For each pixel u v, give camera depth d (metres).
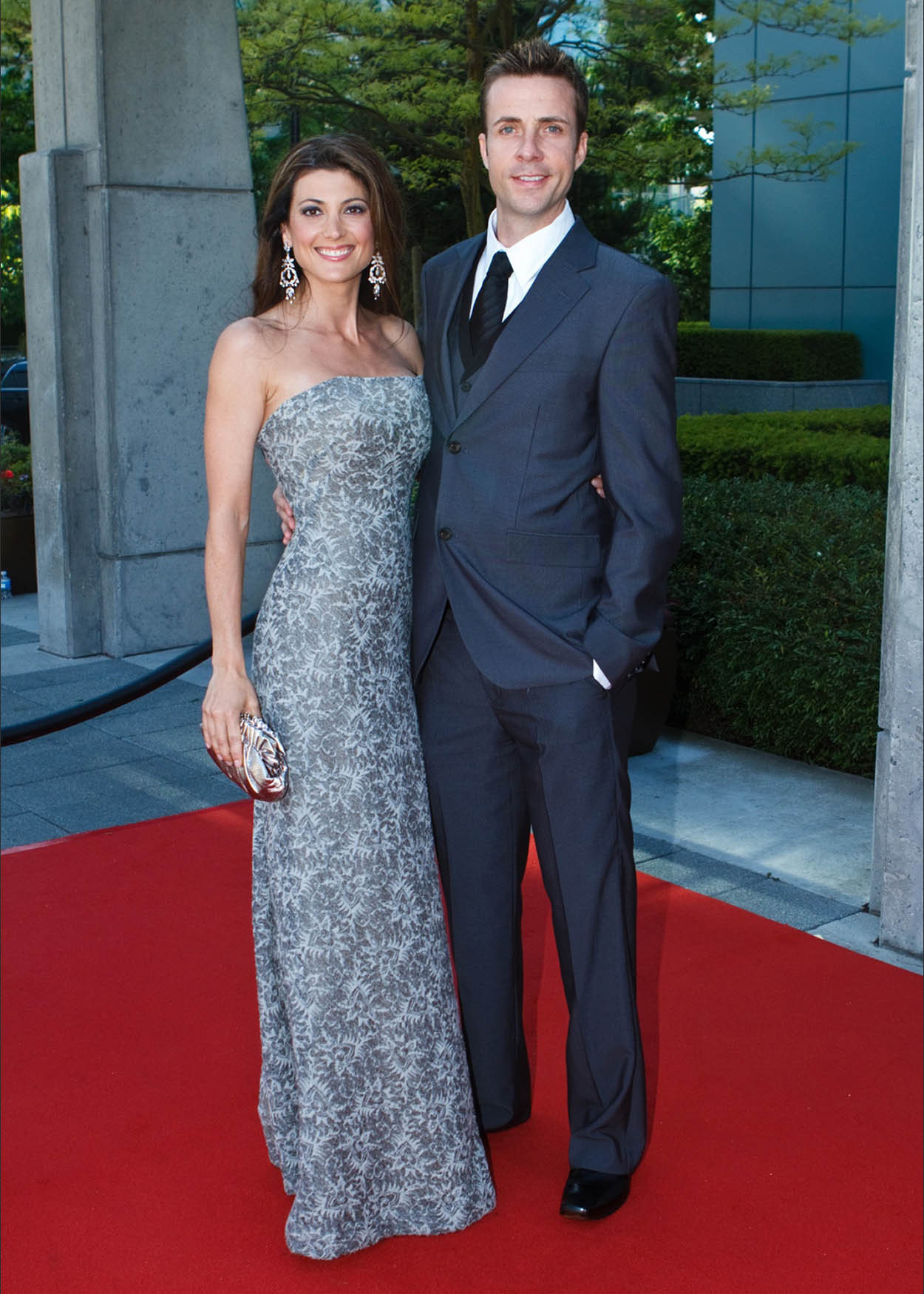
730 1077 2.71
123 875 3.80
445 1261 2.19
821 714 4.73
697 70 10.92
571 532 2.23
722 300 15.38
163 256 6.31
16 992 3.10
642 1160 2.44
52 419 6.34
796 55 11.01
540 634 2.18
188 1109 2.63
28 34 12.43
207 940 3.37
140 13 6.09
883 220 13.77
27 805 4.45
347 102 10.49
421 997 2.23
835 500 5.74
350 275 2.15
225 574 2.14
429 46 10.28
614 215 14.87
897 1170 2.41
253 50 9.78
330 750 2.16
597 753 2.22
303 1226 2.17
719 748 5.05
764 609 4.88
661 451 2.17
